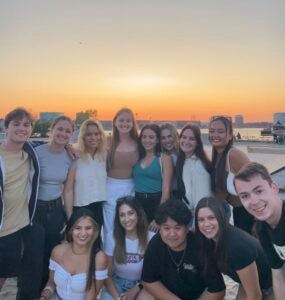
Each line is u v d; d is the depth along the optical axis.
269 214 2.68
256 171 2.73
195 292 3.78
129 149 5.11
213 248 3.52
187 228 3.63
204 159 4.82
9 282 5.41
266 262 3.34
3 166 4.08
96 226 4.06
